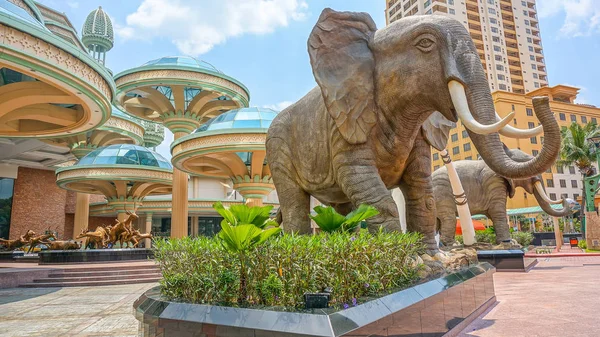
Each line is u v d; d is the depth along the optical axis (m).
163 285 3.84
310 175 5.15
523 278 9.13
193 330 2.90
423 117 4.33
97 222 39.75
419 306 3.30
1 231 29.91
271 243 3.18
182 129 22.88
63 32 29.28
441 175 12.33
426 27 4.02
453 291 4.13
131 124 27.34
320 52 4.62
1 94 11.49
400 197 10.07
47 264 15.83
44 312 7.38
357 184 4.32
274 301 3.00
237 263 3.22
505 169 3.67
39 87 11.58
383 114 4.35
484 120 3.66
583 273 9.77
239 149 17.28
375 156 4.48
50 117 13.92
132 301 8.74
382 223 4.16
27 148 26.62
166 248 3.96
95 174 22.19
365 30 4.67
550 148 3.30
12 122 15.27
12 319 6.70
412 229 4.94
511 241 11.88
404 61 4.13
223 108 25.47
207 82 21.33
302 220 5.40
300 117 5.42
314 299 2.79
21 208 31.02
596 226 21.47
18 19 8.80
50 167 32.09
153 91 22.33
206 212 39.56
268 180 21.69
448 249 7.30
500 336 4.05
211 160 20.80
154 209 35.19
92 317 6.82
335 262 3.12
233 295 3.15
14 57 8.97
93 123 14.30
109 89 12.55
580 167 29.73
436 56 3.95
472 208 12.34
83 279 12.60
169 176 23.89
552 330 4.24
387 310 2.89
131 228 18.12
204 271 3.39
